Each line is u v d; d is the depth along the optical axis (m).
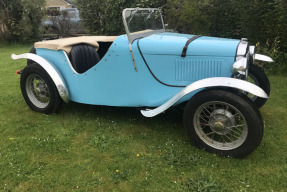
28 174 2.24
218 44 2.54
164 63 2.67
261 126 2.17
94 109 3.58
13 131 3.00
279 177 2.12
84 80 3.07
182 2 7.12
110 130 2.99
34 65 3.29
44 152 2.57
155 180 2.13
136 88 2.86
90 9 9.38
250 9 5.48
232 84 2.21
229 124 2.35
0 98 4.12
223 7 6.35
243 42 2.57
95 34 9.48
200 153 2.46
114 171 2.26
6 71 5.96
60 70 3.28
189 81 2.66
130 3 8.56
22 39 11.10
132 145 2.67
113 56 2.80
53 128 3.06
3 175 2.21
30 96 3.56
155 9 3.41
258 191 1.99
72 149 2.62
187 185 2.07
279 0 4.96
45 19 11.64
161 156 2.46
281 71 5.10
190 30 7.05
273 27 5.24
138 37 2.89
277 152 2.47
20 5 10.95
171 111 3.45
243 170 2.21
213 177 2.14
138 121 3.20
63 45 3.15
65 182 2.13
